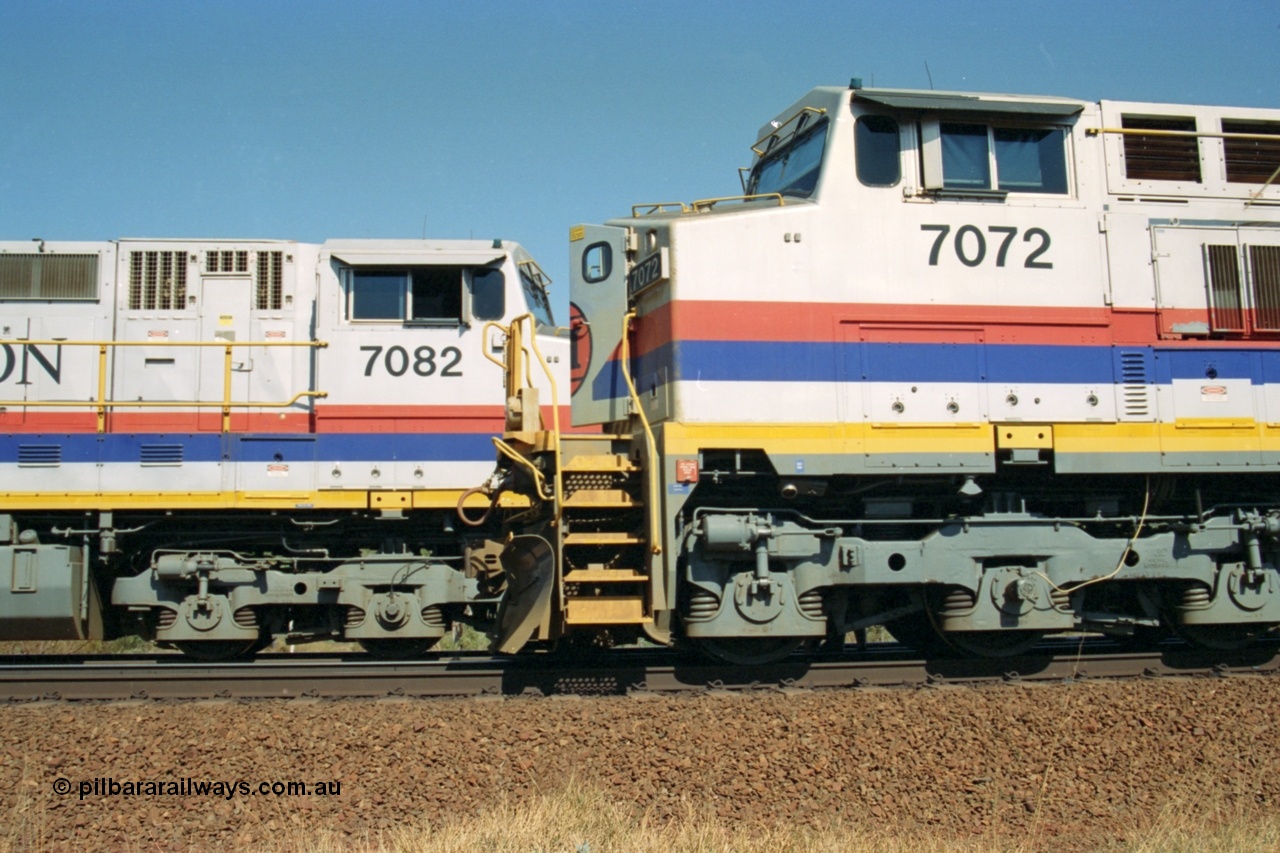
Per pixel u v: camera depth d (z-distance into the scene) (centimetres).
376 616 1052
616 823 581
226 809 603
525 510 846
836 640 1009
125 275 1159
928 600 862
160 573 1032
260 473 1091
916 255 833
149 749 663
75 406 1092
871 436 809
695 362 799
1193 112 909
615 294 895
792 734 682
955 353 827
